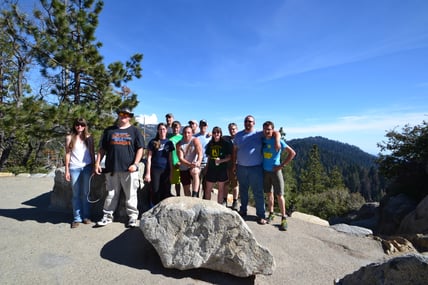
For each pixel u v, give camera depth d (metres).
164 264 3.01
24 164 14.17
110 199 4.15
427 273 2.18
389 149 14.11
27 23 11.27
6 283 2.60
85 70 11.26
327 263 3.76
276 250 3.96
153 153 4.45
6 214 4.63
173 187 6.55
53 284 2.65
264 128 4.70
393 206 10.16
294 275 3.37
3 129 10.09
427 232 5.66
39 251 3.27
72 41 11.07
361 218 14.50
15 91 14.73
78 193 4.13
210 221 3.03
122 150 3.99
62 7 10.62
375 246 4.46
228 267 3.04
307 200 25.19
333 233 4.91
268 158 4.76
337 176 47.00
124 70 12.62
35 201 5.66
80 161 4.12
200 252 3.00
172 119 6.59
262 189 4.86
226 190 5.73
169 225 3.06
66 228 4.01
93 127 11.11
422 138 12.52
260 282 3.11
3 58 13.73
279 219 5.45
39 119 9.94
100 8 11.66
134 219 4.14
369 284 2.49
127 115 4.10
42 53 11.05
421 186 10.66
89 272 2.91
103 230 3.97
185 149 4.66
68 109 10.09
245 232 3.02
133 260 3.24
